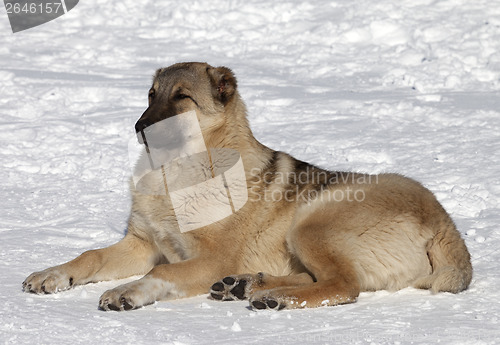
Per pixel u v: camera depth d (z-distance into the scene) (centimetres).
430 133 2381
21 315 972
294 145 2267
